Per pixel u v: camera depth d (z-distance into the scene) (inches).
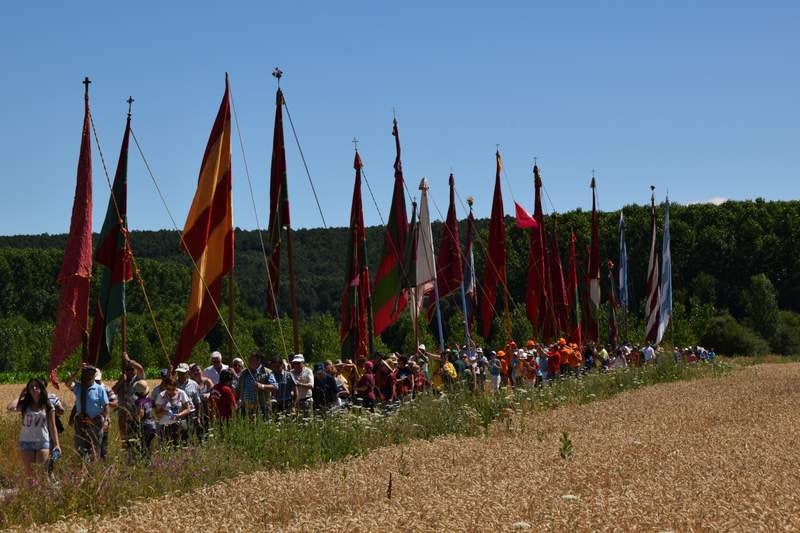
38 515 449.4
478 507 378.6
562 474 477.4
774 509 357.7
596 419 818.8
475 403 863.1
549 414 884.0
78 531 373.1
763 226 3954.2
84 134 700.7
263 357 779.4
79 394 625.9
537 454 569.3
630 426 748.0
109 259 778.8
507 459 548.4
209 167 895.7
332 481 490.9
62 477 492.7
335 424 668.1
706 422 794.8
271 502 434.9
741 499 382.3
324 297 5177.2
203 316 874.1
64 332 680.4
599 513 353.1
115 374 2903.5
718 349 3253.0
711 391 1167.0
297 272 5521.7
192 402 693.3
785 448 586.2
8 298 4350.4
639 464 506.6
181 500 454.6
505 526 343.6
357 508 422.6
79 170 699.4
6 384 2960.1
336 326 2716.5
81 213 695.7
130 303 4060.0
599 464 505.4
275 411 741.9
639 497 389.1
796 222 3932.1
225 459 561.9
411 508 389.1
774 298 3491.6
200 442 631.8
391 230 1178.6
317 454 608.1
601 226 3855.8
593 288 1891.0
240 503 433.4
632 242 3823.8
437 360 1136.8
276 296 970.1
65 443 668.7
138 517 391.9
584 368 1523.1
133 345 3016.7
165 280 4239.7
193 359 2878.9
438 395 883.4
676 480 448.1
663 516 353.7
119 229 783.7
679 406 929.5
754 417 821.2
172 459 537.0
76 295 687.1
